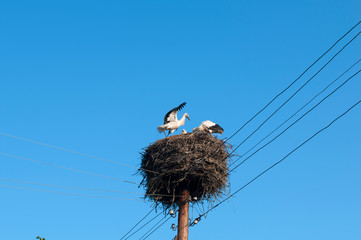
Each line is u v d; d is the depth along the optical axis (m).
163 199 16.97
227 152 17.17
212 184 16.36
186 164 16.25
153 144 17.61
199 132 17.45
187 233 15.80
